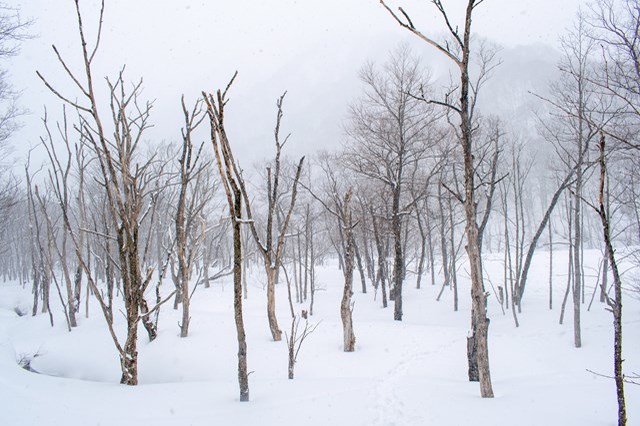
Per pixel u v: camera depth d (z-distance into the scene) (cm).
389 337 1534
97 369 1391
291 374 1080
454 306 2184
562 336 1570
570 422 667
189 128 1345
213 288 3166
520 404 764
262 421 688
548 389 883
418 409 757
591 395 825
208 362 1335
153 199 1464
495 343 1477
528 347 1438
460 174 2842
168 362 1357
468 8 790
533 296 2366
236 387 916
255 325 1647
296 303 2605
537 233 2105
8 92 1673
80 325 1925
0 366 977
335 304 2508
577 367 1273
